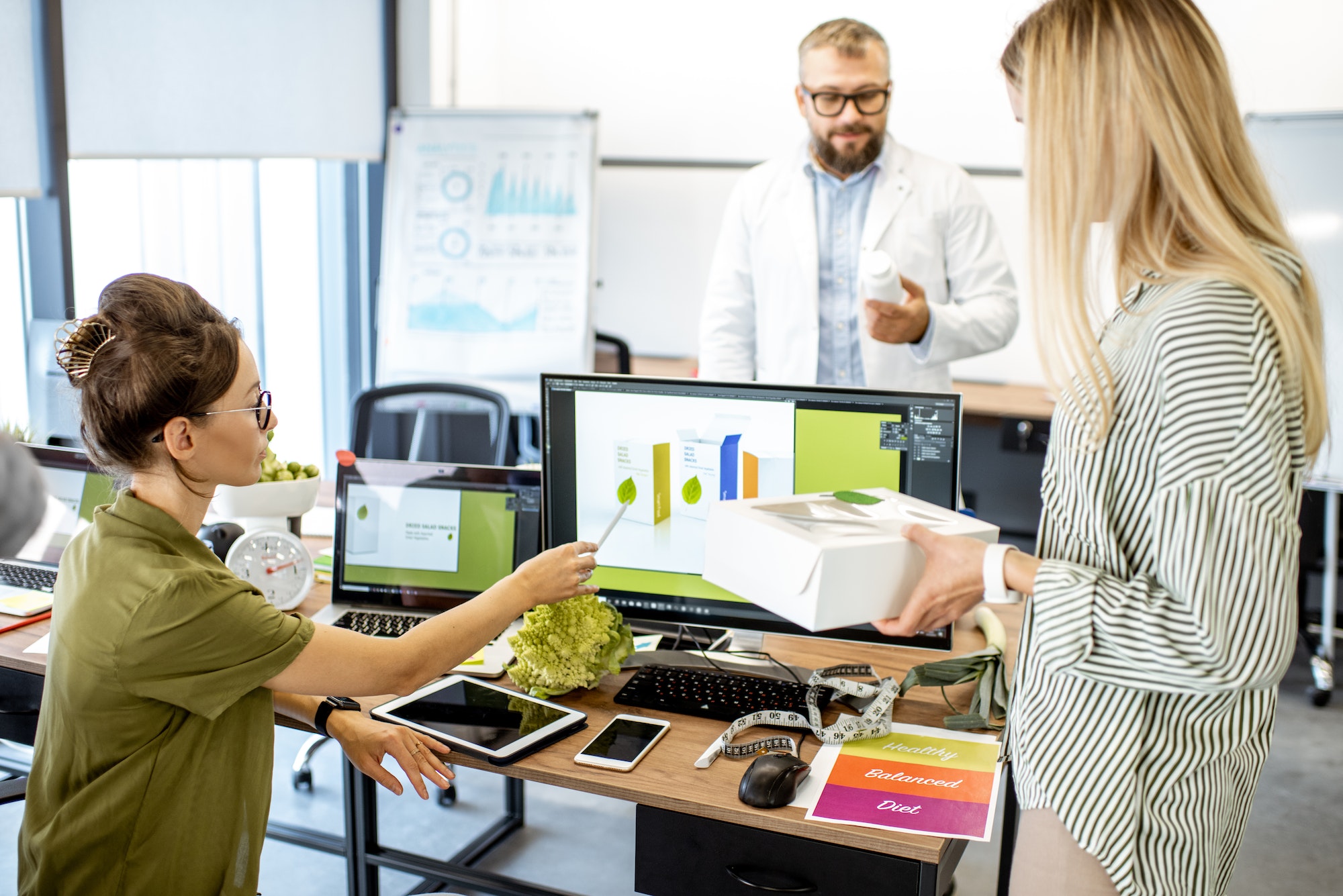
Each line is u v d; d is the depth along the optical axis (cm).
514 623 178
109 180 335
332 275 451
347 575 183
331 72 406
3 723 168
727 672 158
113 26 302
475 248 409
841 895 117
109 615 104
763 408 156
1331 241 342
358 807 177
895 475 154
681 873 125
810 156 302
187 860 111
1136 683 96
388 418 453
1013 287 298
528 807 262
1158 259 97
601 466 164
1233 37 374
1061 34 97
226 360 109
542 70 465
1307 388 95
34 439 220
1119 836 104
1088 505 103
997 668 144
